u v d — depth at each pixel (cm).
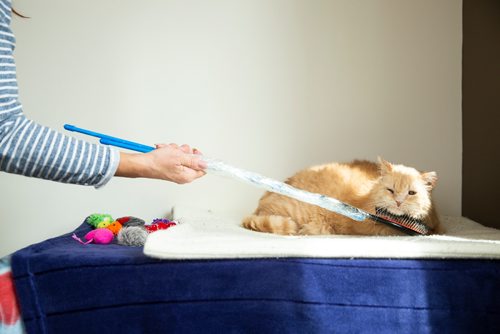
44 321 115
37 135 102
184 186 236
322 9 237
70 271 115
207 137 236
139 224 184
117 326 114
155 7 232
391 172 178
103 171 109
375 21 238
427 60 238
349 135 239
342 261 114
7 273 116
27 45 225
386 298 113
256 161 238
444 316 113
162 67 233
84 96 229
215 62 235
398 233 171
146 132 233
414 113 239
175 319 113
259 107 237
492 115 206
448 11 238
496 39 202
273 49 237
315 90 238
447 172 241
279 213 196
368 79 239
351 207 146
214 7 235
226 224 192
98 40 229
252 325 113
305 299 113
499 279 114
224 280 114
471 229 190
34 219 227
